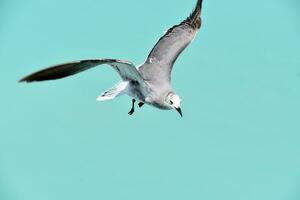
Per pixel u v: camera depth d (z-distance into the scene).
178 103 14.16
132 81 13.45
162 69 14.63
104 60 11.09
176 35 15.17
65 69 10.70
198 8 15.35
